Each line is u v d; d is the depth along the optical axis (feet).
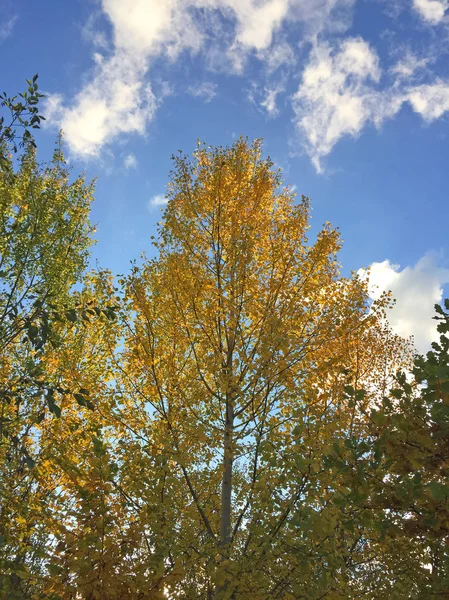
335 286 20.93
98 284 20.99
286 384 18.78
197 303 21.45
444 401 10.31
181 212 23.57
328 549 13.53
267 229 23.31
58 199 31.71
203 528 19.15
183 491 18.95
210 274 22.72
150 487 14.85
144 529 12.91
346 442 11.15
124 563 11.85
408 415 10.74
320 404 17.84
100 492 12.13
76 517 11.85
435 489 9.18
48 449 19.22
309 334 20.10
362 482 10.91
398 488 10.53
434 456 10.42
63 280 30.27
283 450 14.76
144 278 22.03
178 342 21.12
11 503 19.35
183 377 20.75
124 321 20.06
